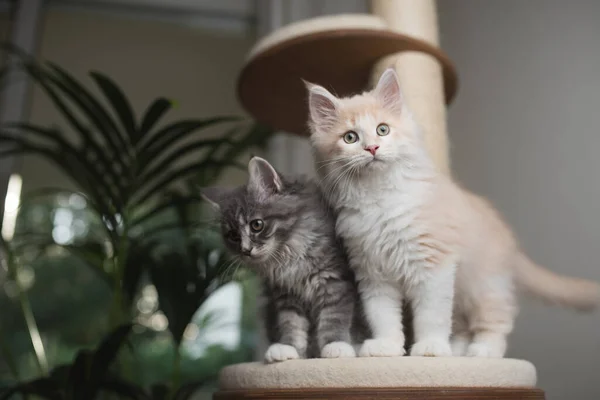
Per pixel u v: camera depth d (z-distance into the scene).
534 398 1.05
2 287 2.52
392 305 1.20
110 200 1.74
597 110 1.72
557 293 1.36
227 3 3.11
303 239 1.28
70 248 1.78
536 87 1.98
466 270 1.19
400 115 1.23
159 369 2.44
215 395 1.22
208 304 2.53
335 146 1.21
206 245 1.84
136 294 1.81
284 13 2.91
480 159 2.18
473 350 1.18
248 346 2.53
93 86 2.88
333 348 1.13
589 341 1.68
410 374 0.99
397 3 1.68
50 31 2.93
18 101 2.73
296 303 1.30
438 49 1.56
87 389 1.53
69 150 1.68
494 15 2.21
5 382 2.31
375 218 1.16
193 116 2.95
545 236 1.86
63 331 2.50
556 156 1.86
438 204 1.17
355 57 1.56
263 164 1.34
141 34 3.02
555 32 1.94
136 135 1.63
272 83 1.69
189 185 2.01
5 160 2.63
